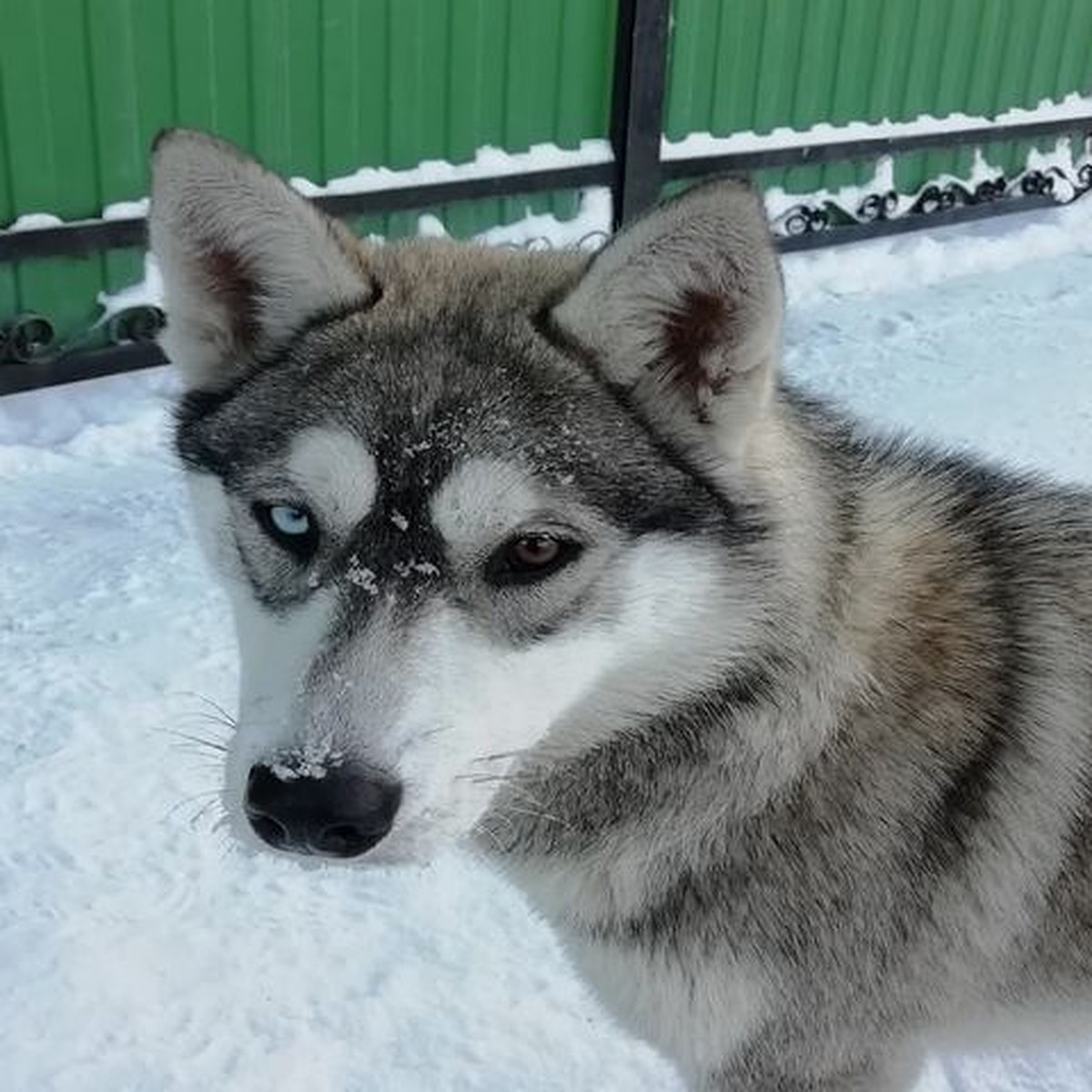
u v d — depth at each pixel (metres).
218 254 0.42
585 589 0.39
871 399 1.13
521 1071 0.54
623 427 0.39
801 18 1.37
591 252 0.46
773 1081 0.44
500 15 1.17
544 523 0.38
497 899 0.62
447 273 0.44
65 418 1.01
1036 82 1.60
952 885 0.42
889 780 0.41
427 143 1.17
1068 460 1.04
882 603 0.42
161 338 0.44
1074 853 0.42
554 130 1.24
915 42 1.47
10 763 0.68
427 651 0.36
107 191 1.03
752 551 0.40
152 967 0.57
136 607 0.81
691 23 1.29
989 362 1.22
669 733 0.42
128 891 0.61
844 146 1.43
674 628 0.40
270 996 0.56
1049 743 0.42
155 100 1.03
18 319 1.01
